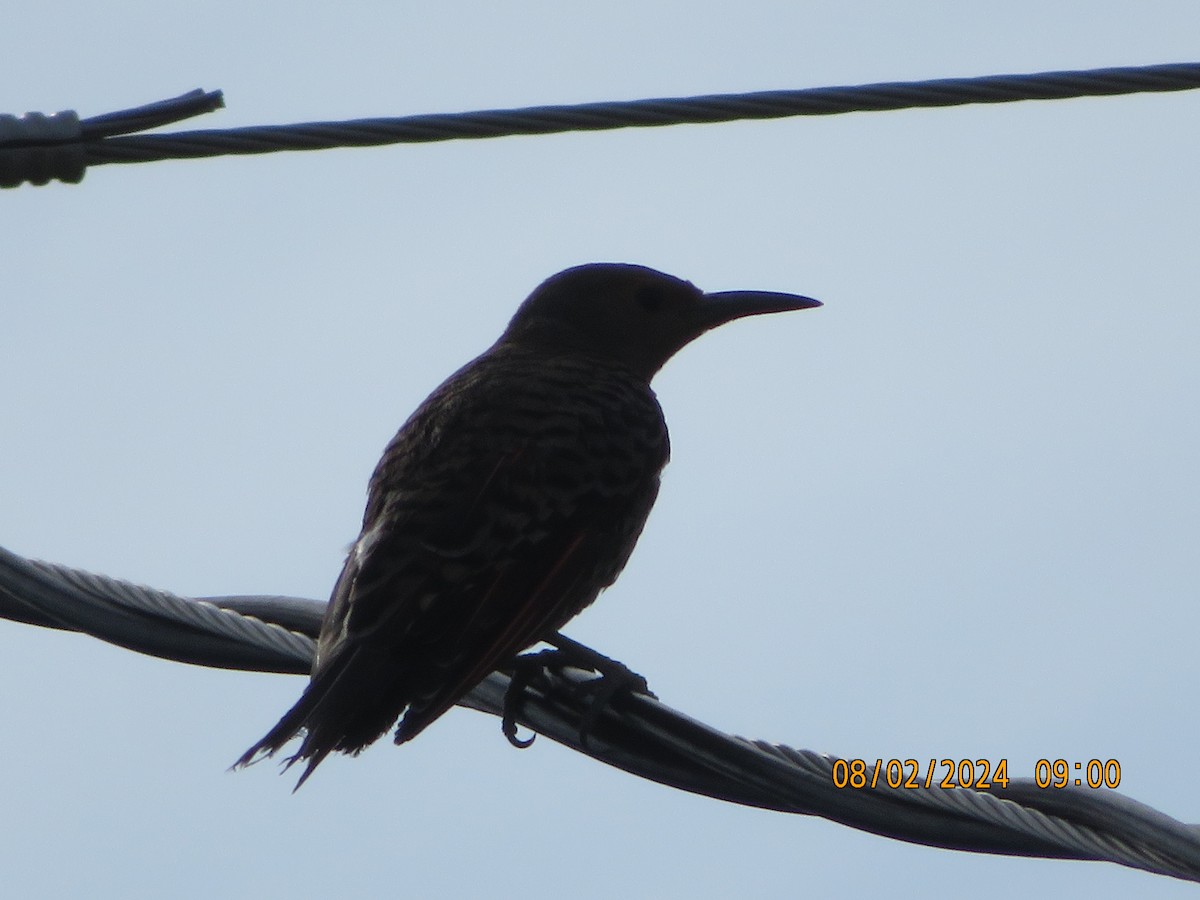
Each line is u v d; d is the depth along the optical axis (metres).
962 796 9.48
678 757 10.22
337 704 10.52
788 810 9.87
